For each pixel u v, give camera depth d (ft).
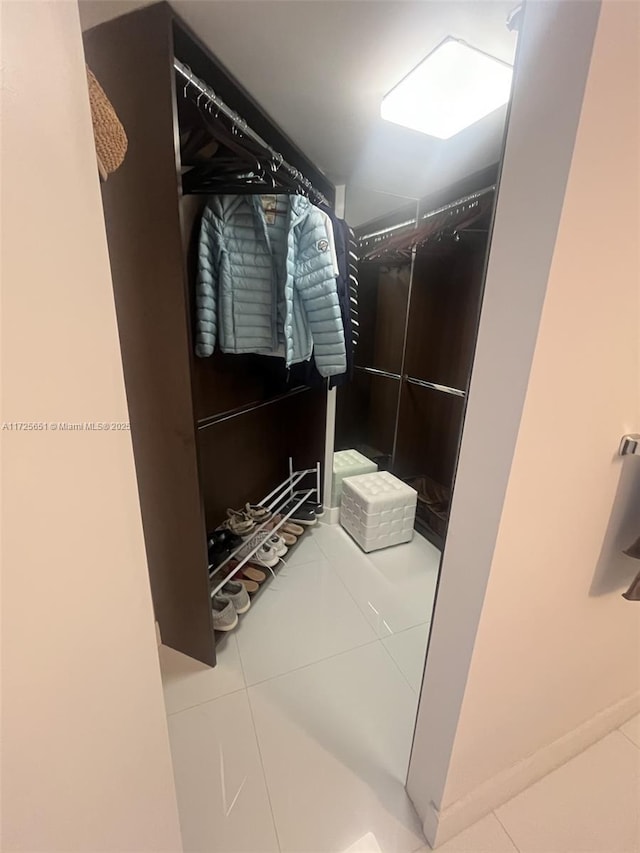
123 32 2.80
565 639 2.88
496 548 2.13
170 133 2.90
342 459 8.43
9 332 1.11
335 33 2.93
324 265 4.79
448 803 2.89
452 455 6.81
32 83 1.07
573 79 1.42
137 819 1.92
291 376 6.38
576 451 2.15
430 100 3.82
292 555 6.65
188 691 4.17
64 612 1.40
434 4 2.65
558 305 1.70
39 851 1.46
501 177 1.79
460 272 6.31
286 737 3.72
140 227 3.21
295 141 4.81
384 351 8.36
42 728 1.39
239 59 3.25
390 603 5.55
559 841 3.01
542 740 3.28
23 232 1.10
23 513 1.22
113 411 1.48
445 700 2.68
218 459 6.05
